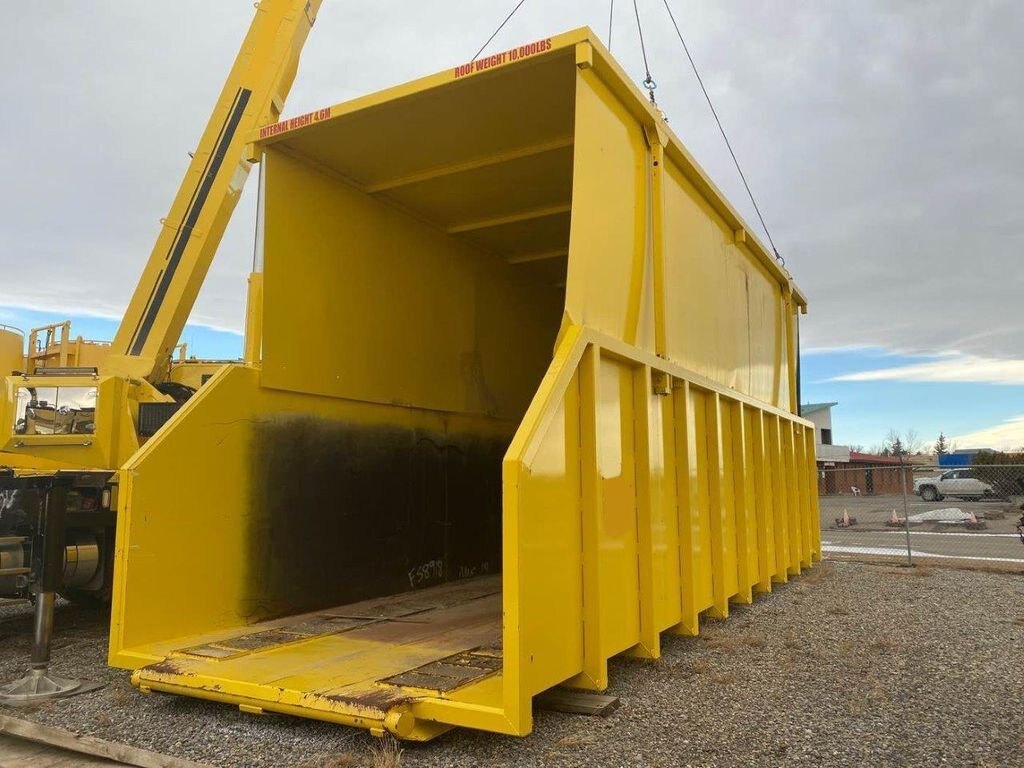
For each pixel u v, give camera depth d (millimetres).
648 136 5809
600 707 4363
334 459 6836
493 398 9297
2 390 7746
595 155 4887
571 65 5316
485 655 4793
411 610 6539
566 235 8797
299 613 6324
